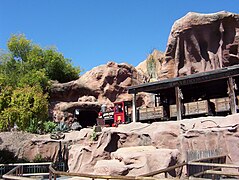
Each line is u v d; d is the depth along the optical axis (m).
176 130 16.39
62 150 20.44
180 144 15.59
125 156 12.72
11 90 23.64
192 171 8.37
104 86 34.47
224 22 26.89
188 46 28.67
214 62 27.75
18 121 22.05
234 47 27.06
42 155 20.30
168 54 30.28
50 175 7.65
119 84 34.84
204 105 19.19
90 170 17.81
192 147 15.06
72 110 32.03
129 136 18.12
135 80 36.03
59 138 21.45
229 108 18.53
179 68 29.36
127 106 25.61
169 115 21.58
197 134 15.07
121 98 34.28
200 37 28.28
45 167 16.25
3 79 31.22
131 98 34.22
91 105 32.09
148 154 12.56
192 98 24.91
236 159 13.56
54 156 20.33
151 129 17.55
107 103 33.06
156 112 22.06
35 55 39.22
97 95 34.50
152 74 48.88
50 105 32.94
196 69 28.53
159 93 26.12
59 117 31.64
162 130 16.62
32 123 23.53
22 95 22.81
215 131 14.54
